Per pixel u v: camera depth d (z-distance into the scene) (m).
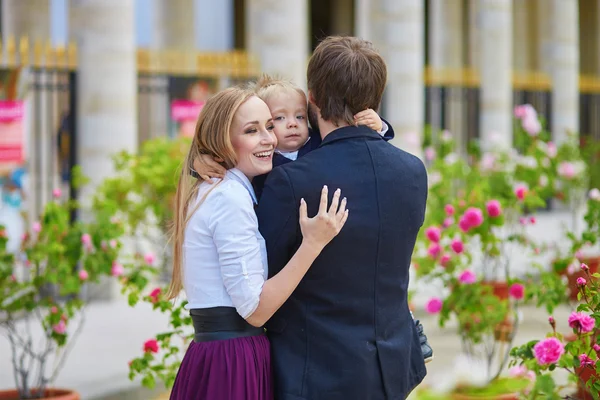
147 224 15.05
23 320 14.39
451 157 15.97
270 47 21.33
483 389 8.40
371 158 4.62
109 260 9.70
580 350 6.33
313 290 4.55
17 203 15.86
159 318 14.94
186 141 15.73
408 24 23.33
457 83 28.33
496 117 28.48
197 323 4.70
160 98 25.88
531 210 14.10
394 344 4.66
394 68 23.28
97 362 11.71
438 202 13.68
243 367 4.57
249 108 4.71
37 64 16.80
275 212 4.53
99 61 17.00
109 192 14.72
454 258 10.41
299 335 4.58
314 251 4.39
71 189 17.11
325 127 4.77
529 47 41.53
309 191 4.50
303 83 21.73
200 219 4.62
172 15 27.41
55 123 19.95
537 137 16.55
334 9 40.78
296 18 21.48
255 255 4.51
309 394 4.51
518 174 14.96
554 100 33.03
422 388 7.62
